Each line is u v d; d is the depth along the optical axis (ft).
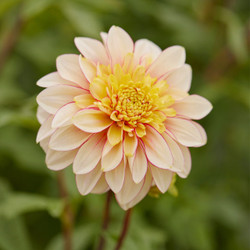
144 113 1.50
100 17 2.24
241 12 2.48
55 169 1.45
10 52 2.11
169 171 1.47
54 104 1.45
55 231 2.10
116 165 1.43
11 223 1.79
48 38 2.29
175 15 2.19
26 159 2.06
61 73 1.46
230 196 2.30
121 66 1.52
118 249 1.57
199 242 2.05
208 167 2.28
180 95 1.52
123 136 1.48
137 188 1.46
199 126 1.51
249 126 2.35
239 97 2.18
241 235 2.27
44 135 1.43
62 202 1.67
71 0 2.08
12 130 2.12
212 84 2.22
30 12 1.99
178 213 2.06
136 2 2.19
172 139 1.48
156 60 1.53
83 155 1.44
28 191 2.13
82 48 1.49
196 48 2.24
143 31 2.24
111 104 1.49
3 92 2.12
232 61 2.23
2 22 2.28
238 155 2.39
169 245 2.14
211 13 2.29
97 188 1.46
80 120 1.43
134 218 1.97
